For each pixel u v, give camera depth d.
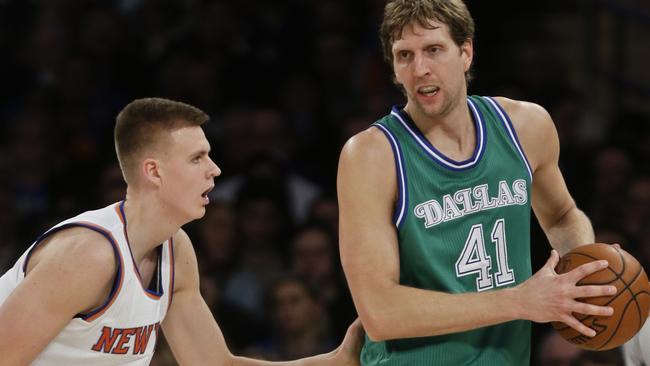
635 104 31.05
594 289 11.04
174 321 13.45
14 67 30.50
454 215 11.80
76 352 11.98
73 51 30.25
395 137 11.90
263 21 30.52
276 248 24.23
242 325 21.94
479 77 28.58
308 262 23.00
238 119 27.09
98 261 11.70
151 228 12.37
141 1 32.16
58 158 27.70
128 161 12.29
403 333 11.38
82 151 27.56
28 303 11.45
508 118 12.29
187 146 12.23
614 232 23.00
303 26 30.03
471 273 11.84
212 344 13.48
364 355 12.73
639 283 11.40
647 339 12.91
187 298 13.39
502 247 12.01
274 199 24.59
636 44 32.12
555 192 13.06
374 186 11.70
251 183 24.81
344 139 26.73
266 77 29.16
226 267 23.53
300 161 26.97
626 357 13.69
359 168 11.74
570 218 13.27
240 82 29.05
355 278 11.55
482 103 12.32
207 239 23.61
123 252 11.95
